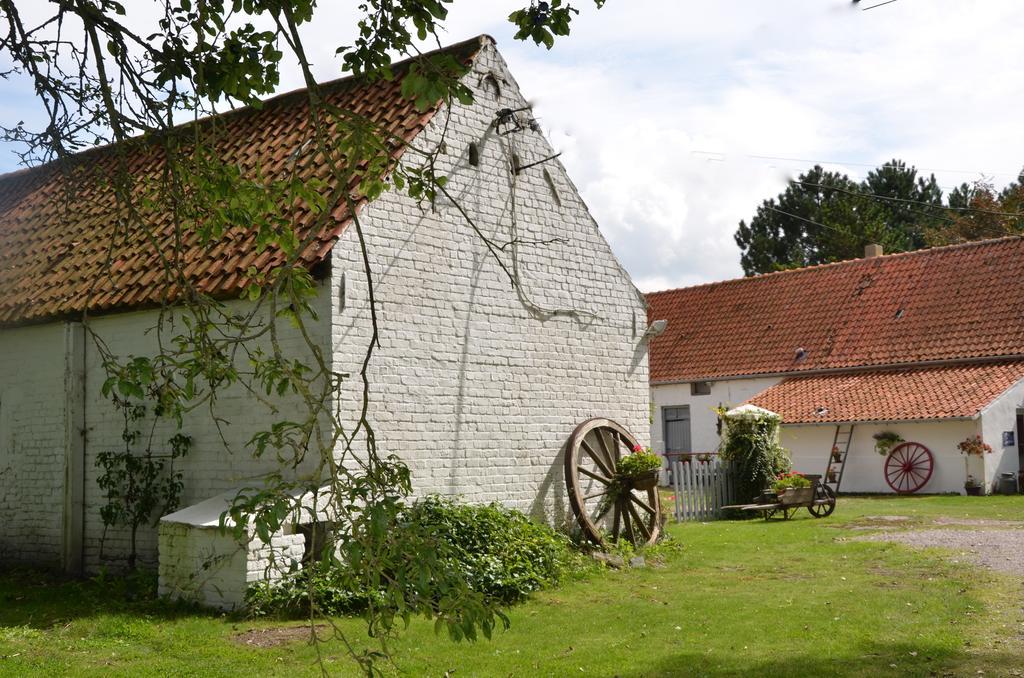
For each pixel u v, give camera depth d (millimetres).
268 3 5660
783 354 30891
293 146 13234
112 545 12586
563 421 14102
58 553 12914
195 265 11875
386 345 11602
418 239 12180
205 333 5434
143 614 9859
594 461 14281
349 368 11109
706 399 31750
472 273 12922
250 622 9477
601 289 15016
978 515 19266
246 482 11398
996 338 27328
